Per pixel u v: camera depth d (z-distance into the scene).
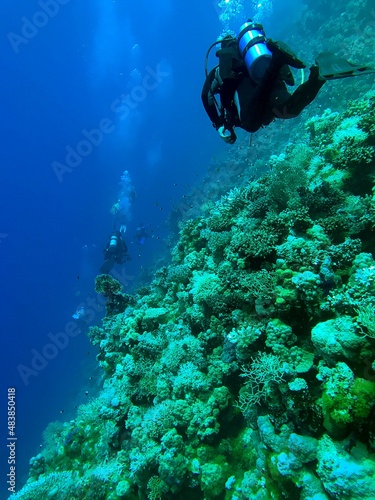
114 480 5.79
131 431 6.24
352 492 2.53
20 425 30.78
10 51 67.94
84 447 7.59
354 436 2.72
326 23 19.39
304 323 3.79
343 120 6.67
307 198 4.96
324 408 2.88
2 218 71.44
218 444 4.60
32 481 8.04
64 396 27.08
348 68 2.32
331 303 3.38
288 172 5.77
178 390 5.21
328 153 5.91
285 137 16.08
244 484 3.91
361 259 3.65
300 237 4.45
